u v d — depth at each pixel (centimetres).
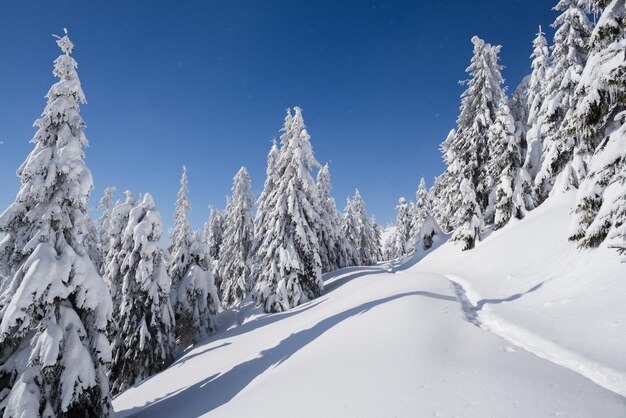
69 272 1012
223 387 1093
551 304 947
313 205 2608
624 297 755
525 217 2111
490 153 2483
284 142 2784
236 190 3894
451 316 986
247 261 3741
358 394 605
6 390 967
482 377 586
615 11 885
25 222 1091
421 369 648
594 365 585
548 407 477
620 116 827
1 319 953
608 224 895
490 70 2744
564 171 1870
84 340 1036
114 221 2180
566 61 1909
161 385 1533
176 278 2625
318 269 2427
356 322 1097
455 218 2855
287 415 611
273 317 2112
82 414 1002
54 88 1119
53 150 1103
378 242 8312
